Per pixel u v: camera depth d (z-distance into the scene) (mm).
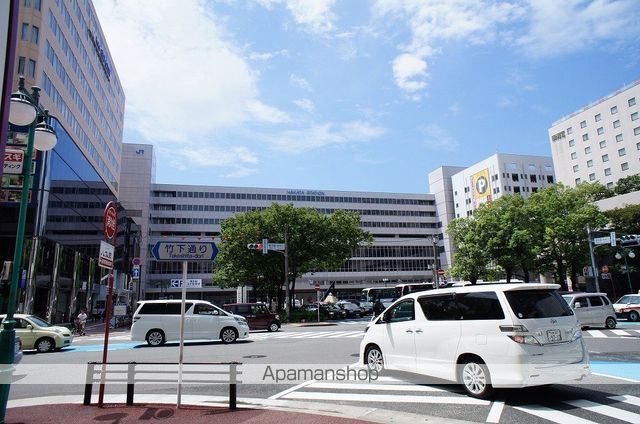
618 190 59375
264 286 44031
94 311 47500
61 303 38500
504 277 43562
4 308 28969
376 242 102688
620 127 72562
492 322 7188
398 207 109875
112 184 62312
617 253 37438
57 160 35531
